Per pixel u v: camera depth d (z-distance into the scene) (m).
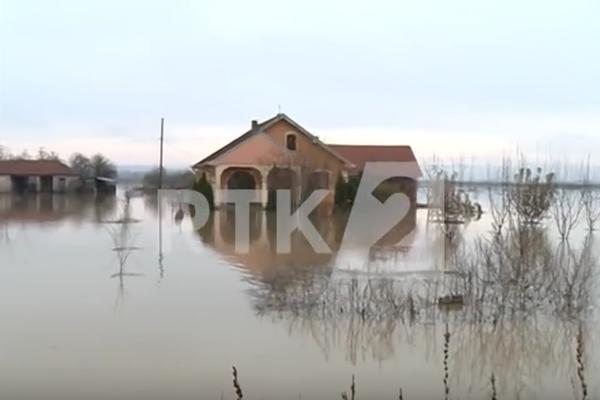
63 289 9.59
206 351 6.50
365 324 7.52
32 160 42.06
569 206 27.78
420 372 5.99
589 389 5.57
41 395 5.30
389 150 32.75
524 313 7.96
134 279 10.45
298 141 27.25
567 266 9.83
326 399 5.34
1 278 10.51
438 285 8.87
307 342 6.87
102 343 6.75
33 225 19.62
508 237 12.84
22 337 6.94
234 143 29.44
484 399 5.38
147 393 5.38
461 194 23.55
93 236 16.78
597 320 7.70
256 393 5.43
